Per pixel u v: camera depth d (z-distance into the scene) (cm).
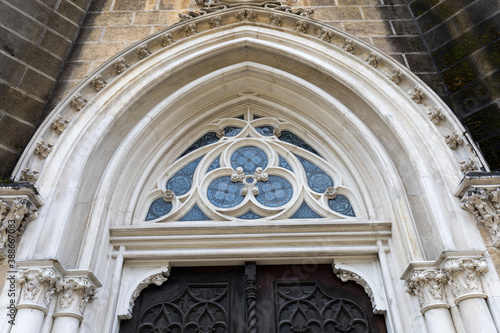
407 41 576
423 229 412
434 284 363
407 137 460
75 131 466
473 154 427
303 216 493
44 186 415
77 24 596
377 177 482
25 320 330
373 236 445
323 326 421
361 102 512
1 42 503
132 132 507
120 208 472
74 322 354
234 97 600
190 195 506
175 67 535
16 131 470
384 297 420
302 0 630
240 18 588
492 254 368
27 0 549
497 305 338
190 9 620
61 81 534
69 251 394
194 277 453
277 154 555
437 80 530
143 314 428
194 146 571
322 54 545
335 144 541
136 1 630
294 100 575
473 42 531
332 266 453
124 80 521
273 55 566
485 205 377
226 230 449
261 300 436
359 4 625
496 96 479
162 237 446
